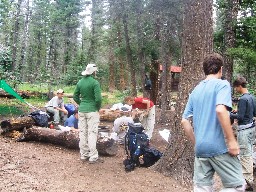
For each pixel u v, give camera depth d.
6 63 18.00
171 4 14.27
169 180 5.90
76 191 5.23
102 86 31.88
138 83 26.41
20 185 5.31
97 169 6.43
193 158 5.94
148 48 16.56
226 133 3.12
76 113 9.09
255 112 5.92
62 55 46.81
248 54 11.73
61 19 45.72
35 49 53.62
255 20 12.16
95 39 35.09
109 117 12.62
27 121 9.16
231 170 3.23
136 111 8.85
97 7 22.31
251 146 5.91
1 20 38.84
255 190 5.96
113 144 7.60
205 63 3.51
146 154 6.61
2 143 8.15
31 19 53.62
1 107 14.91
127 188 5.46
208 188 3.36
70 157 7.29
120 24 18.03
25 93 19.44
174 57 16.36
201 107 3.35
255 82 20.91
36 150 7.72
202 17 5.95
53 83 29.19
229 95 3.20
